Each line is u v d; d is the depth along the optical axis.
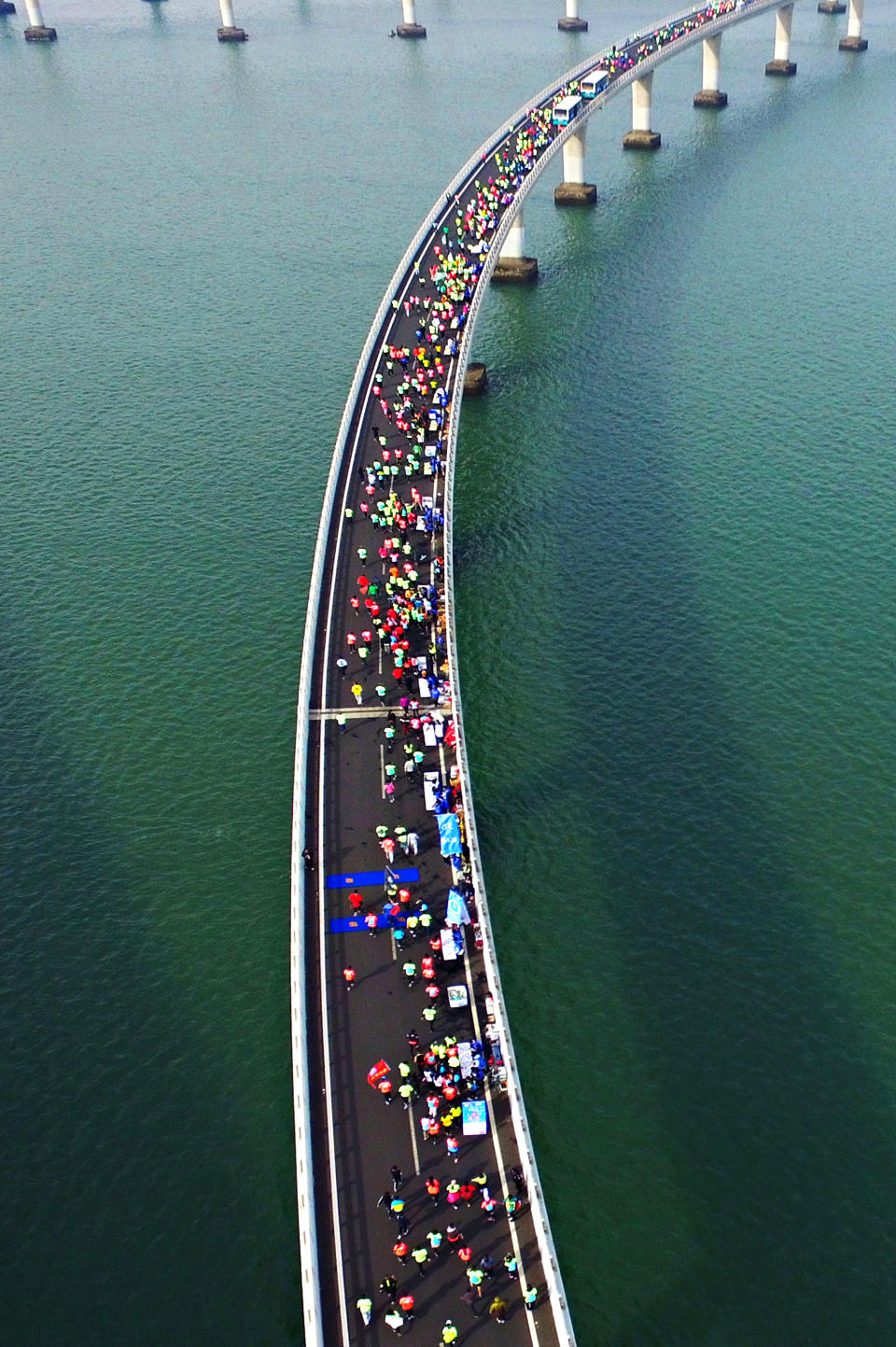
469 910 84.62
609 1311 71.62
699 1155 79.12
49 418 173.00
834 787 106.12
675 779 107.31
